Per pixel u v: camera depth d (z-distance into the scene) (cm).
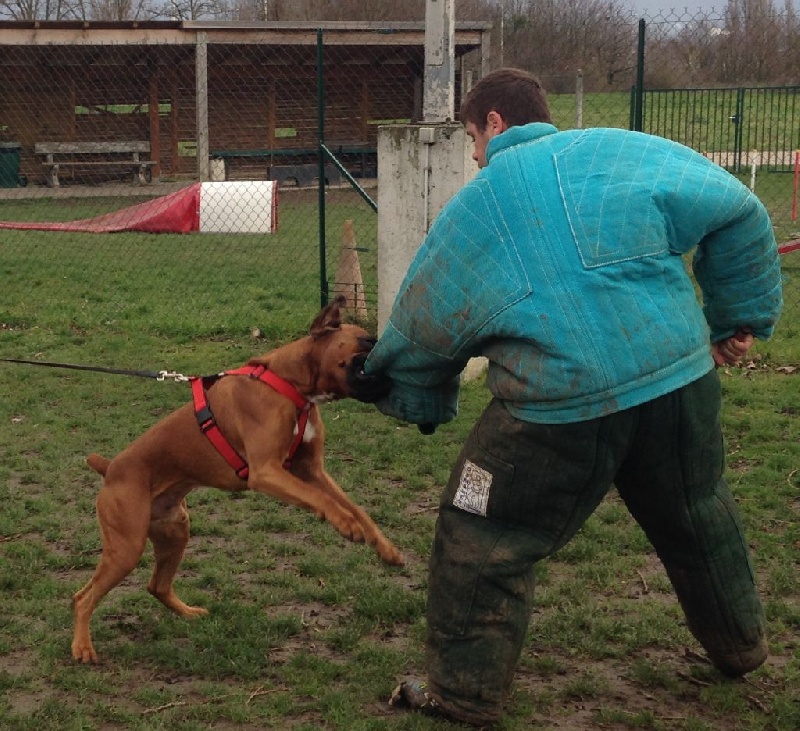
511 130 326
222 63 2359
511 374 310
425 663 376
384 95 2467
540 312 301
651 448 320
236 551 507
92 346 930
